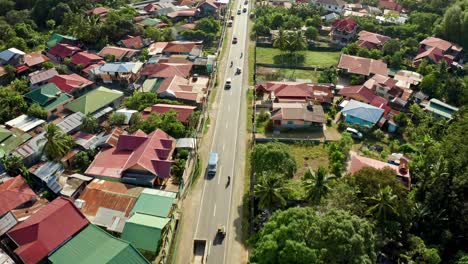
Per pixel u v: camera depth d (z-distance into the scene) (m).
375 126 108.31
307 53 152.50
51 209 72.62
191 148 95.25
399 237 72.56
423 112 113.56
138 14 173.38
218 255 72.31
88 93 113.50
